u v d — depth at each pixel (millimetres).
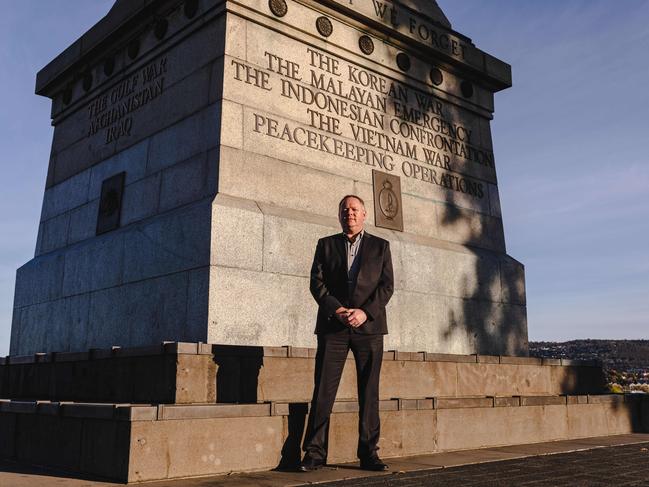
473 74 11922
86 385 7055
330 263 5656
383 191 9914
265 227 8070
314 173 9055
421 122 10922
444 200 10922
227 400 6035
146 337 8227
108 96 10672
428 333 9719
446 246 10477
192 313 7594
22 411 5914
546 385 9258
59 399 7336
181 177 8641
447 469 5496
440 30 11375
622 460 6211
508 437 7473
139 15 9867
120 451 4734
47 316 10359
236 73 8539
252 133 8500
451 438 6836
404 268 9617
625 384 23203
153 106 9539
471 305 10477
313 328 8289
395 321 9312
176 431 4902
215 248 7582
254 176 8375
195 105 8742
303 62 9367
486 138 12117
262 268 7938
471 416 7094
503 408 7480
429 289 9898
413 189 10422
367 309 5488
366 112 10039
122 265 8938
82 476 4938
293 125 8984
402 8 10820
